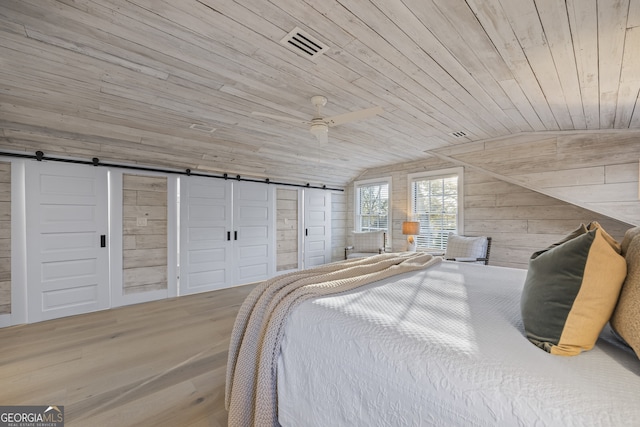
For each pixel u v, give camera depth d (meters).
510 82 2.08
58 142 3.22
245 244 5.08
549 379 0.74
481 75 2.00
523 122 2.96
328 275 1.72
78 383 2.06
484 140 3.72
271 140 3.78
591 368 0.79
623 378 0.74
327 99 2.46
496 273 2.07
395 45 1.70
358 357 1.03
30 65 1.93
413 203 5.17
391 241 5.54
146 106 2.62
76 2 1.37
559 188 3.15
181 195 4.36
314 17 1.48
